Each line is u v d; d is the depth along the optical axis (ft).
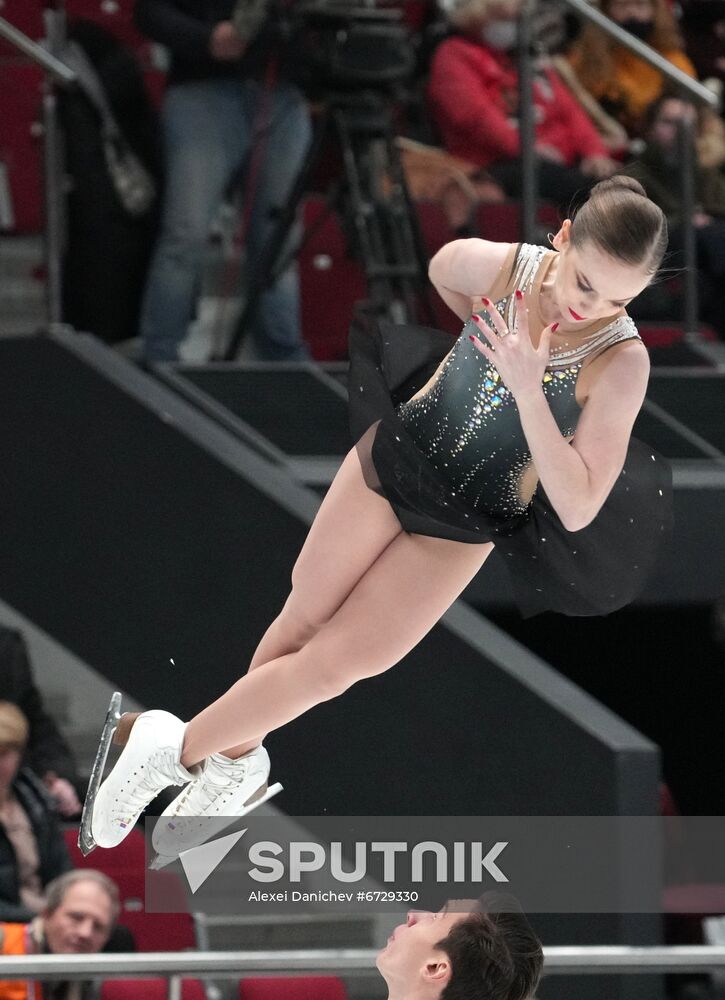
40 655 66.80
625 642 66.54
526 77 59.62
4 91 62.75
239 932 50.06
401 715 46.55
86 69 58.13
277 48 60.23
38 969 34.71
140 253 59.52
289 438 56.39
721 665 67.10
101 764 30.07
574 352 26.94
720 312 68.69
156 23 59.72
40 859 50.26
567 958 35.73
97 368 51.80
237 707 28.60
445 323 58.13
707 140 68.18
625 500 29.84
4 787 49.73
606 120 66.69
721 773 67.10
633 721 66.80
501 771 45.24
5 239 63.77
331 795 47.16
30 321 63.98
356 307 57.52
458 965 29.50
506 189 61.72
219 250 65.51
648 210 25.18
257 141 60.95
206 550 49.96
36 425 52.80
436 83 62.64
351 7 57.31
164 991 40.11
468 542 27.96
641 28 69.72
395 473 27.45
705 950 36.11
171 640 50.44
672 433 58.85
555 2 63.46
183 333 60.03
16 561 52.90
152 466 50.80
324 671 28.09
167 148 60.03
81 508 52.01
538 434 25.88
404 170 59.57
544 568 29.84
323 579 28.45
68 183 57.82
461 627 46.78
